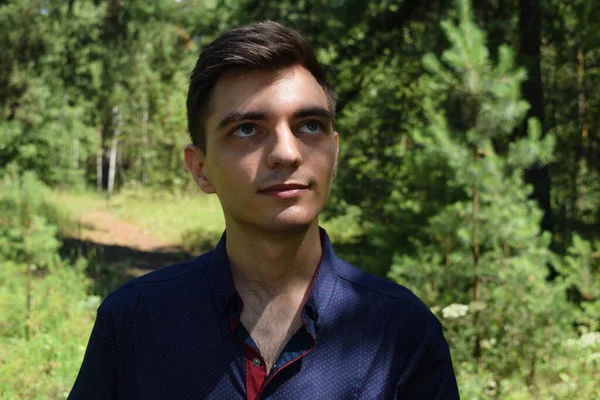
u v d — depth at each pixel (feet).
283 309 3.11
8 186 21.25
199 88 3.00
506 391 12.61
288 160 2.77
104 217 56.39
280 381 2.97
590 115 41.24
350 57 27.89
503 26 25.63
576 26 30.94
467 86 15.10
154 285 3.32
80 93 56.85
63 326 17.58
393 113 29.60
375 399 3.01
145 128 82.79
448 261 15.80
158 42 75.51
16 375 14.01
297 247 3.05
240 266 3.15
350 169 29.09
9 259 21.94
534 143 15.15
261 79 2.85
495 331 13.83
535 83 24.04
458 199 17.76
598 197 42.86
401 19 27.25
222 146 2.90
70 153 68.18
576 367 12.85
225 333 3.07
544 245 15.29
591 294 15.97
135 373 3.17
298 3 27.22
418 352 3.17
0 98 41.98
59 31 45.55
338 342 3.05
